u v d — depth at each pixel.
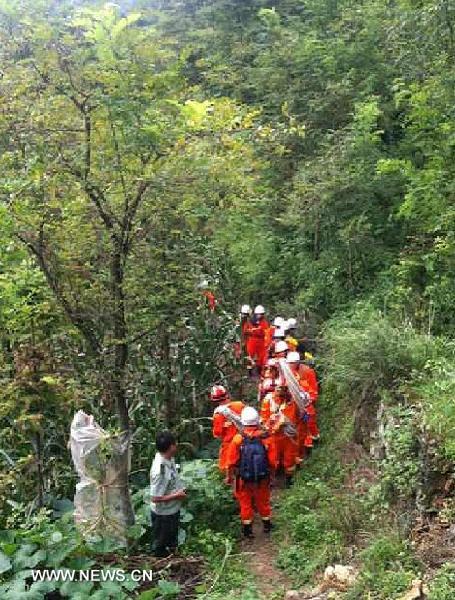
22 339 7.40
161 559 7.29
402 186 12.05
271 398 9.16
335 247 12.84
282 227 14.34
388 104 13.33
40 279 7.40
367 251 12.43
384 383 8.84
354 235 12.26
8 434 7.89
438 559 5.80
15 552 6.71
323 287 12.82
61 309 7.41
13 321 7.33
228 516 8.42
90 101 6.87
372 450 8.59
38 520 7.00
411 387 8.27
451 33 9.26
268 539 7.88
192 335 10.34
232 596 6.57
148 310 7.42
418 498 6.68
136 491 8.98
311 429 9.55
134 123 6.63
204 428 10.27
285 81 15.55
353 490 8.23
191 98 7.58
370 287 12.05
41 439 8.18
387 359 8.84
